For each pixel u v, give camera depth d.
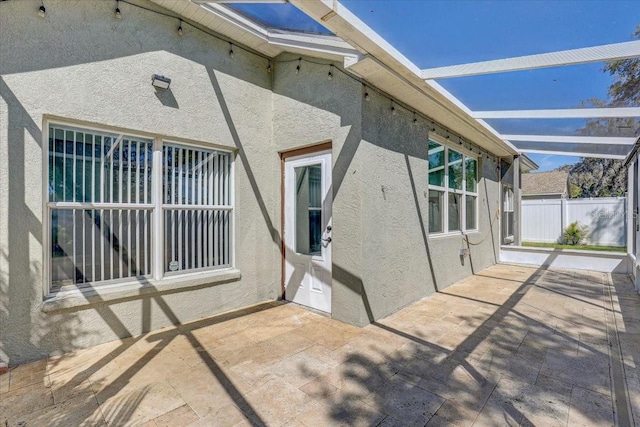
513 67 3.40
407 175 4.94
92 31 3.43
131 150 3.86
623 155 7.30
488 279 6.82
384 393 2.57
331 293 4.36
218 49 4.46
